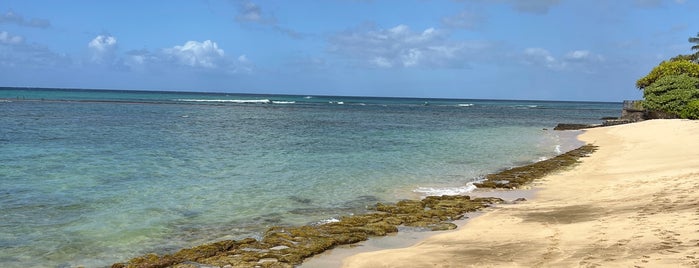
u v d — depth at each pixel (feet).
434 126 184.96
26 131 121.39
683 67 193.98
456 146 113.70
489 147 112.98
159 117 200.03
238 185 62.90
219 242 37.76
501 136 143.13
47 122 152.46
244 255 34.94
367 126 176.96
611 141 117.80
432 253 34.47
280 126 168.35
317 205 53.36
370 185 64.90
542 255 31.71
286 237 39.65
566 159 86.48
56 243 38.88
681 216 37.37
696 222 34.83
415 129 166.30
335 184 65.00
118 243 39.34
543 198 55.26
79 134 119.14
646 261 27.84
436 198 54.85
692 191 47.11
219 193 57.93
